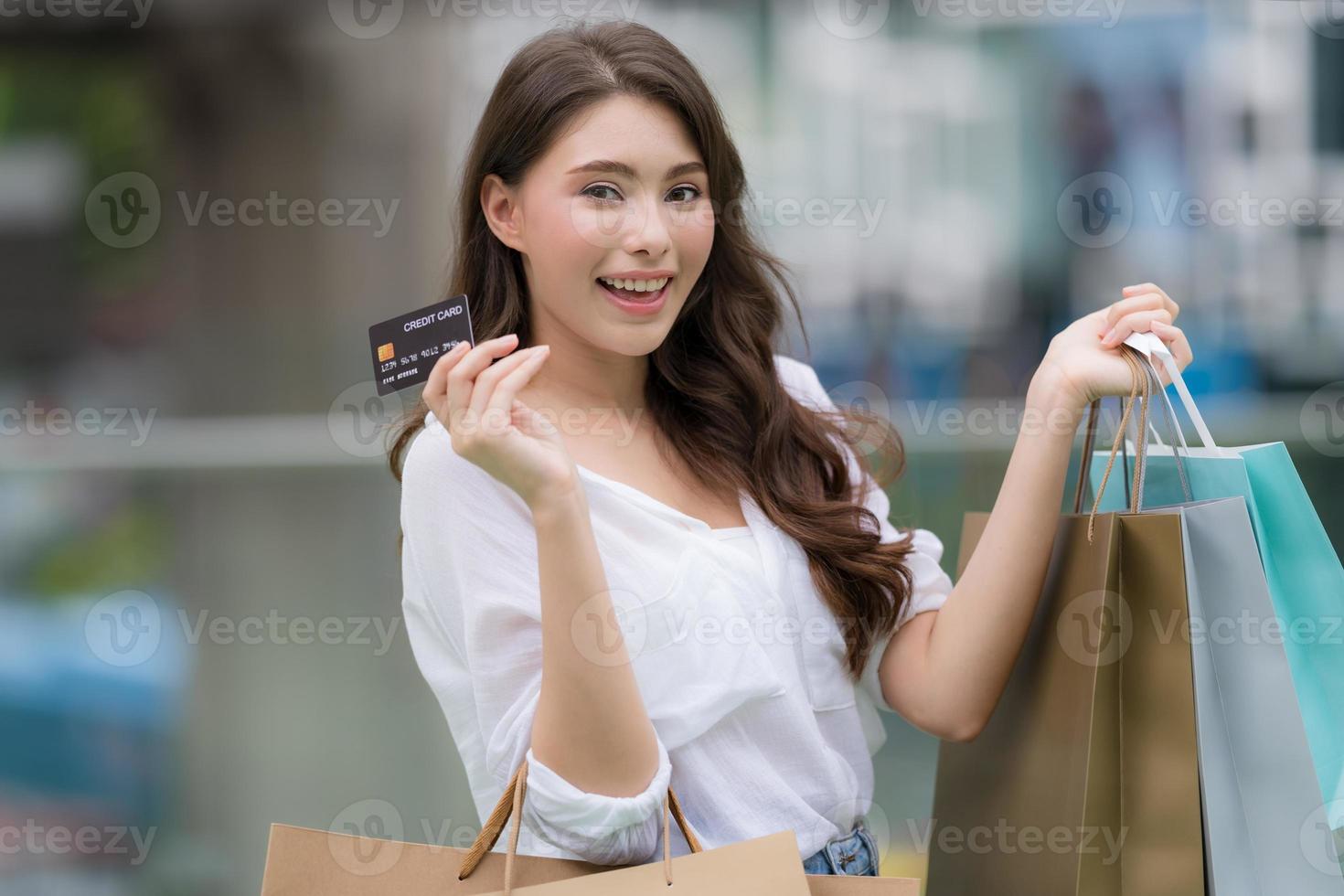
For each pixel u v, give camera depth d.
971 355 10.73
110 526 8.94
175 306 12.20
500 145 3.94
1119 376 3.96
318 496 8.95
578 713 3.45
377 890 3.47
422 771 8.09
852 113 10.70
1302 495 3.81
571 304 3.88
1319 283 10.47
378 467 8.95
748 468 4.27
